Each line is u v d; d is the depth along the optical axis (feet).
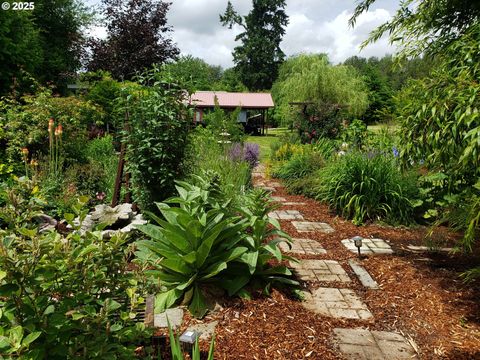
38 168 19.95
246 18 146.30
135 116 15.12
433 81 9.82
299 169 28.04
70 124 26.71
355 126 34.88
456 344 8.30
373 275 12.12
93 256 5.36
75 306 5.00
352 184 18.54
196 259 9.62
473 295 10.48
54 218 15.12
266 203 11.59
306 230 17.03
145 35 56.65
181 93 15.94
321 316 9.41
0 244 4.42
